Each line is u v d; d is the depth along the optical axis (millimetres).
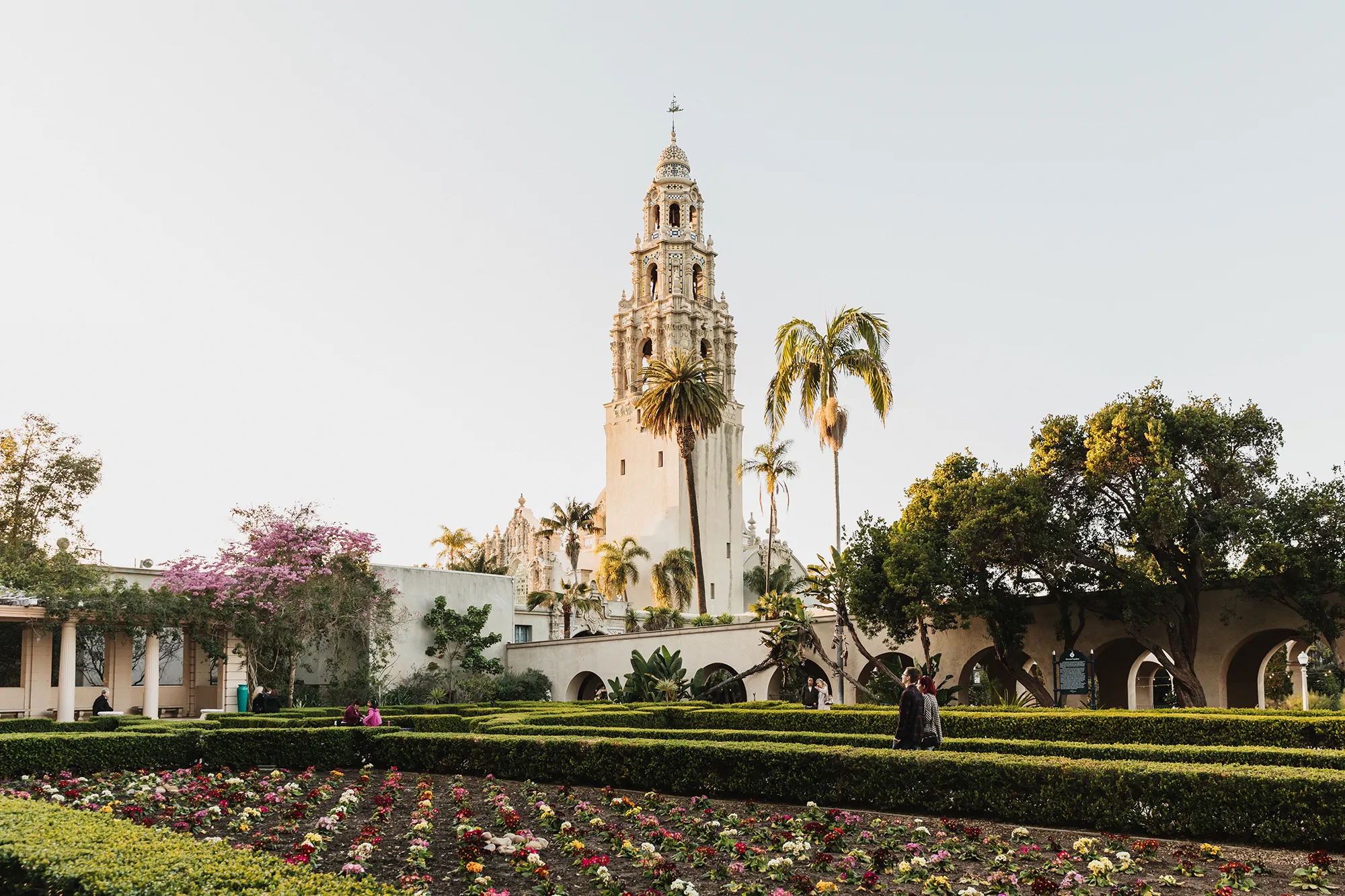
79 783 16797
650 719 28000
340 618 41281
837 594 35812
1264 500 29109
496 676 49938
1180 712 23031
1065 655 32344
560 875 10117
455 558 88000
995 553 30875
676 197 89750
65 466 42562
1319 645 46719
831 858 10648
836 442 38719
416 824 12320
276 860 7750
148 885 6945
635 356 89750
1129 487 31016
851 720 24672
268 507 40562
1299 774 11609
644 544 84562
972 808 13586
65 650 33969
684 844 11320
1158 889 9648
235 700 38938
